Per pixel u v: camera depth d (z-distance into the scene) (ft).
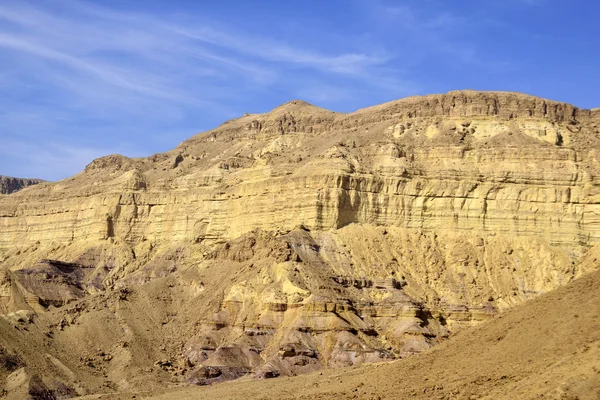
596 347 363.56
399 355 622.54
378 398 421.18
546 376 360.07
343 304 653.71
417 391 408.87
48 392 575.79
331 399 449.48
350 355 612.29
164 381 611.47
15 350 612.70
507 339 417.69
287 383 550.77
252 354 625.41
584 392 337.72
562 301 420.36
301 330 631.56
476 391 380.58
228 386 571.69
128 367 626.23
